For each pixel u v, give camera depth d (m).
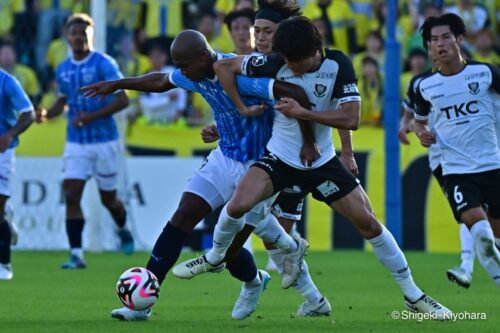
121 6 53.75
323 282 33.34
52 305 26.30
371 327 21.17
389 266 22.28
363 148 48.41
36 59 55.09
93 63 38.84
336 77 21.02
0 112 32.69
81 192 39.44
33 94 52.81
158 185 48.47
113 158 40.09
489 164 26.59
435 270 37.91
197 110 51.03
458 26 27.00
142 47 54.78
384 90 46.47
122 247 43.16
